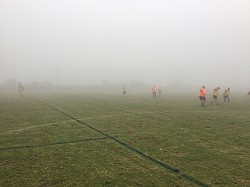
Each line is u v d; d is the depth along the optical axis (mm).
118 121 15305
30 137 11242
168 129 12859
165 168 7305
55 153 8820
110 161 7926
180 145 9773
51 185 6227
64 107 22969
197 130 12609
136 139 10750
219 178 6574
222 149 9211
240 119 16031
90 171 7102
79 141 10461
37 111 20156
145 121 15297
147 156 8414
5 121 15461
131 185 6195
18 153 8867
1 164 7754
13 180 6543
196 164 7629
